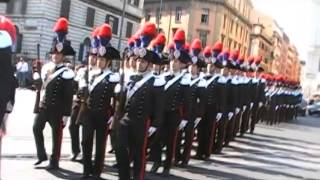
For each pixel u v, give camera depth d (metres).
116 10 54.22
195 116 10.90
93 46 8.62
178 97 9.77
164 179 9.53
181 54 9.84
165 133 9.74
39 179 8.33
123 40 55.72
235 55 14.38
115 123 8.00
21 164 9.21
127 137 7.86
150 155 9.96
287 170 12.07
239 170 11.40
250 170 11.55
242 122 17.69
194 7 76.00
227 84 13.14
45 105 8.75
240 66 14.59
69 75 8.73
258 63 18.84
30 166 9.11
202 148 12.23
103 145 8.62
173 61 9.85
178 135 10.54
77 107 9.70
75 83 9.30
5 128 5.49
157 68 8.73
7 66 4.66
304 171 12.21
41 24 44.25
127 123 7.83
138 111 7.83
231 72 13.41
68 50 8.76
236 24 89.00
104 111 8.41
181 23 76.75
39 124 8.89
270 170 11.85
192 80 10.68
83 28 49.12
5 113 4.98
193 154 12.77
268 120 25.06
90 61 8.63
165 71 9.93
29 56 43.06
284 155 14.62
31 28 44.50
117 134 7.89
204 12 76.69
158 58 8.10
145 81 7.88
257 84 18.36
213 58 12.09
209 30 76.38
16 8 45.09
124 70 8.59
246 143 16.27
